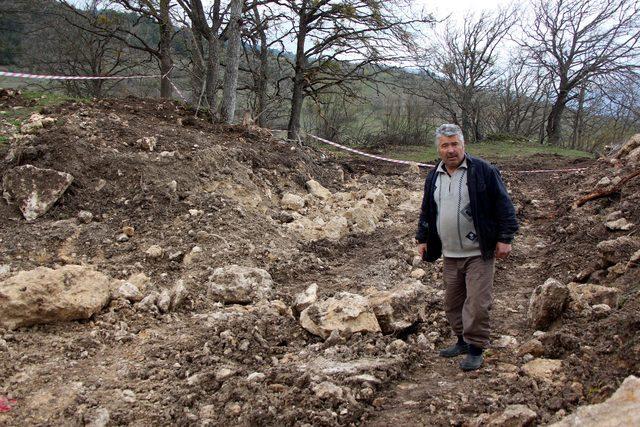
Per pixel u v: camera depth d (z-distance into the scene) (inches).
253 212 299.7
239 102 967.0
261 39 737.0
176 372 154.5
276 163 397.1
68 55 949.2
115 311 189.9
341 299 185.8
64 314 176.1
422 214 169.6
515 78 1362.0
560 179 507.5
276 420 130.6
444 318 203.9
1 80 997.2
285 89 888.3
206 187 308.3
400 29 735.7
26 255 229.6
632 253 224.2
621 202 315.0
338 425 130.0
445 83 1283.2
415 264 269.3
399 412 136.6
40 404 135.9
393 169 562.6
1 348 157.3
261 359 166.4
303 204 348.5
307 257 266.1
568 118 1416.1
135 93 1003.3
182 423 131.2
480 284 157.0
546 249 301.7
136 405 138.0
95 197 279.3
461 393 141.6
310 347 174.1
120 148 319.6
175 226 265.9
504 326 199.2
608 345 146.8
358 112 1197.7
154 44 1090.7
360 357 164.2
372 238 315.6
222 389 143.8
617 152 514.6
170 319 190.1
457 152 156.3
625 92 1179.9
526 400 132.8
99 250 241.9
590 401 129.0
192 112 473.4
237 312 197.0
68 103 413.1
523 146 1005.8
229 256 248.1
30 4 924.0
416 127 1162.6
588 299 197.5
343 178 467.5
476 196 154.7
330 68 783.7
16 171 267.7
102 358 161.3
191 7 627.2
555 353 157.9
